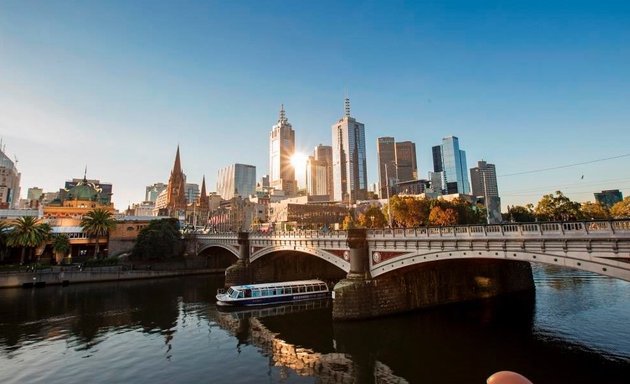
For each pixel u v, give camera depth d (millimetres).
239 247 81000
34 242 87375
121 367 31828
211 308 56281
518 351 32844
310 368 30938
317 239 54344
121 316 51219
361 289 44562
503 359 31109
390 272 45625
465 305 51688
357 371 29922
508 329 39625
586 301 52062
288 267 82500
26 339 40375
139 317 50625
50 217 122688
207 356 34469
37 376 29984
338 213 160625
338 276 90625
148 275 94062
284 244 64250
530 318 43938
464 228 35750
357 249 46844
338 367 30922
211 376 29656
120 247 109062
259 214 177750
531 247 30875
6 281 76500
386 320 43906
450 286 52969
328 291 65062
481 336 37438
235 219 178750
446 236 37281
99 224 100812
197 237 109188
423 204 101250
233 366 31812
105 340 39969
